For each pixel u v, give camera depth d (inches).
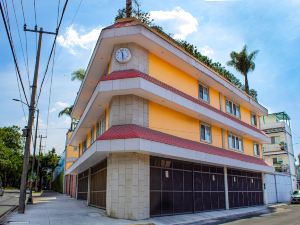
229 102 1157.1
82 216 673.6
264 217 800.3
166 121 780.0
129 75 671.1
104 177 787.4
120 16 903.7
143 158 671.1
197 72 902.4
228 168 1051.9
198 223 663.8
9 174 3102.9
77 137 1210.0
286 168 1875.0
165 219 661.9
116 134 636.1
